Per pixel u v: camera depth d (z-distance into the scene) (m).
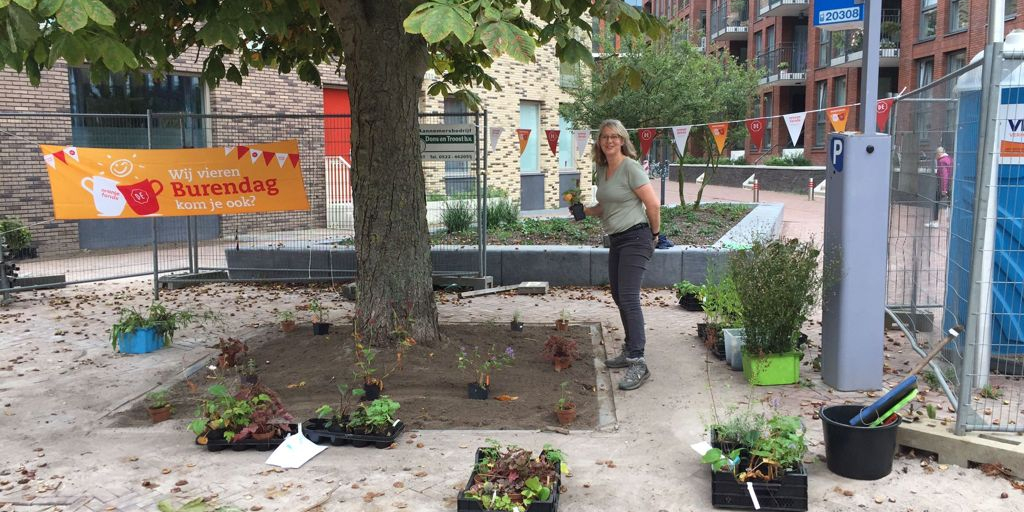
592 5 4.94
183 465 4.16
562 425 4.73
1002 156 5.14
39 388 5.62
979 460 3.88
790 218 21.36
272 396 4.66
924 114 6.59
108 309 8.68
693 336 6.90
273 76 15.38
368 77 5.77
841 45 33.25
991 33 4.98
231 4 4.80
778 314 5.32
